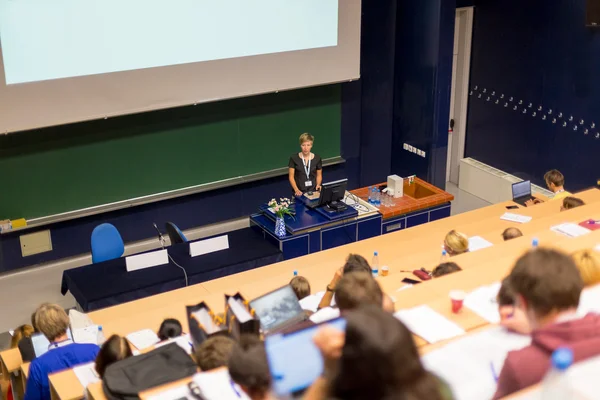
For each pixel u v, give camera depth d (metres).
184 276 6.61
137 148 8.25
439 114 9.29
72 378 3.68
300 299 4.73
